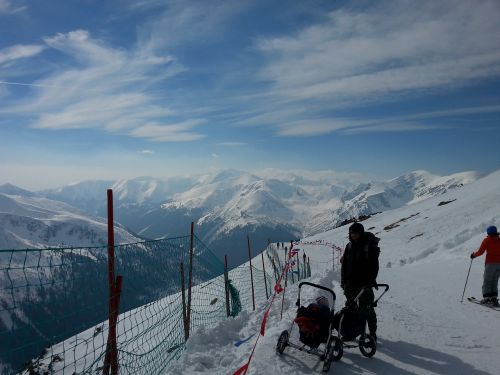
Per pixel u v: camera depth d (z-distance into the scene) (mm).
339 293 12422
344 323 6070
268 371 5840
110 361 5641
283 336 6410
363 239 6562
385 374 5805
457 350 6848
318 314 5977
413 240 34250
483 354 6652
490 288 10414
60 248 5094
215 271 14688
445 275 15883
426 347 6980
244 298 16359
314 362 6188
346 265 6633
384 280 15766
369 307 6410
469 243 23406
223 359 6629
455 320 8883
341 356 6297
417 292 12531
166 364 6949
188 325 8578
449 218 36938
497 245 10359
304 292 12406
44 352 4914
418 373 5855
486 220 26188
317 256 40812
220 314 11469
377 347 6977
